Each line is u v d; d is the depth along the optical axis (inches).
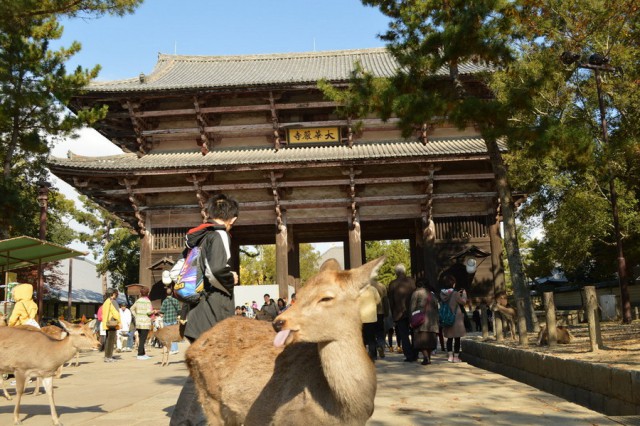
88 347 256.8
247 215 1052.5
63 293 1868.8
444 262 997.8
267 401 121.9
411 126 515.5
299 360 120.5
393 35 552.1
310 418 112.8
